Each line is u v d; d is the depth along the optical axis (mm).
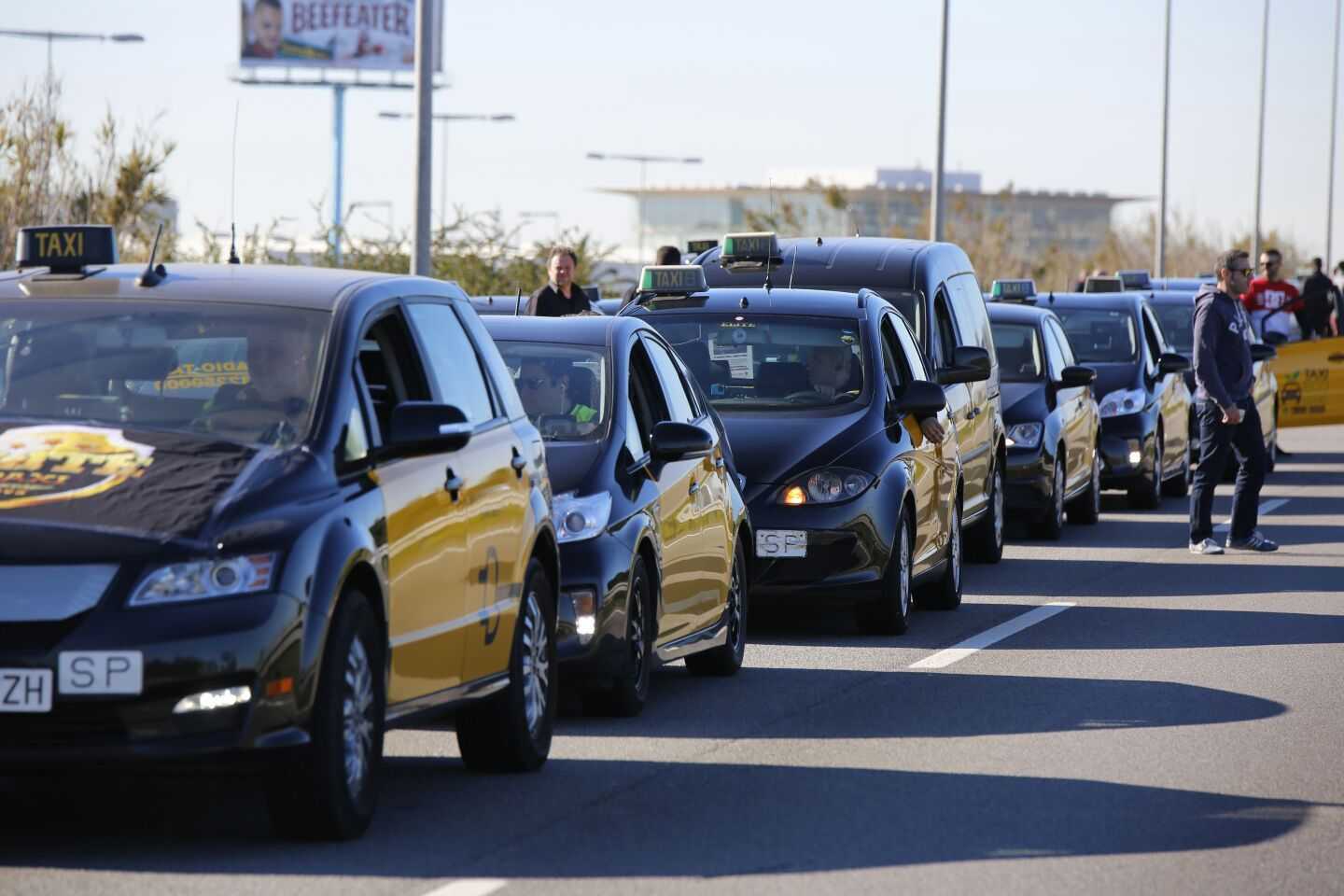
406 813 23797
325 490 21547
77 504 20469
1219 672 36250
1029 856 22203
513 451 26547
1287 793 25797
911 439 41875
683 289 43875
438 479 23812
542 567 27438
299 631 20375
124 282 24344
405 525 22734
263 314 23641
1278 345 92688
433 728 30141
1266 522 66500
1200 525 56969
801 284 49469
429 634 23312
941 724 30703
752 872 21203
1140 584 49969
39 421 22172
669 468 32781
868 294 44531
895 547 39938
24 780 24859
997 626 42344
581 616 29453
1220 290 56375
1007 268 193375
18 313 23875
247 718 20031
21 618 19656
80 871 20453
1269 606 45844
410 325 25031
